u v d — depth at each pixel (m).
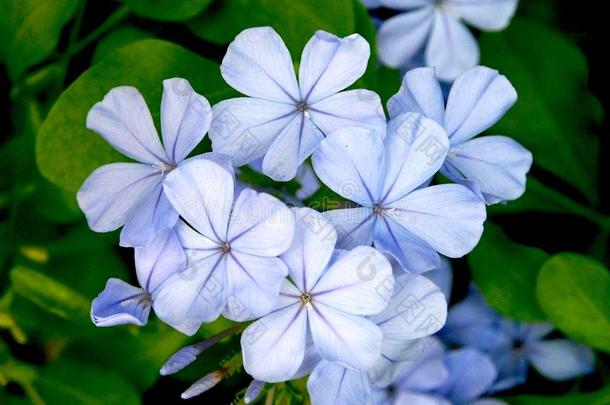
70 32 0.32
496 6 0.34
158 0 0.31
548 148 0.34
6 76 0.32
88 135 0.30
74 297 0.31
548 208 0.34
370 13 0.35
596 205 0.34
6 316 0.31
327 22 0.31
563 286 0.31
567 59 0.34
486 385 0.33
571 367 0.34
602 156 0.35
